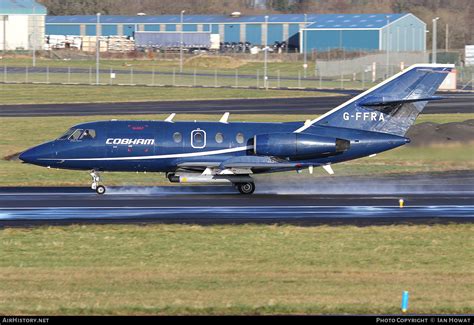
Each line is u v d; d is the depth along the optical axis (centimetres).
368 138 16262
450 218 13525
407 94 16262
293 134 16025
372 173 19200
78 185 17388
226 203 14938
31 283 9500
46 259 10588
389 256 10925
